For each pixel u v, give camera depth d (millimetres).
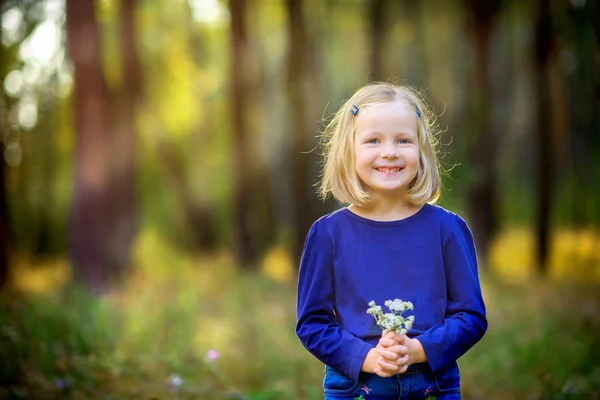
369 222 2496
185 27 14914
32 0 11000
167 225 17344
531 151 17688
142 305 7500
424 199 2514
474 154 14648
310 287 2504
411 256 2449
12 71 11328
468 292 2441
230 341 6551
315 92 14773
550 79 14172
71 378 4496
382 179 2463
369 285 2441
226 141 17734
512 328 7793
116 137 12703
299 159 14594
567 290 10508
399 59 15320
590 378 5418
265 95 16906
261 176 16375
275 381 5359
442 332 2355
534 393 5297
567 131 14523
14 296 5766
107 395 4375
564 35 13273
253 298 9703
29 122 13234
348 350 2357
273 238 16781
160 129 16375
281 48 16938
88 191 11539
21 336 4902
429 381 2412
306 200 14602
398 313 2393
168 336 6113
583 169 15203
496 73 16266
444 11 14945
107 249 11781
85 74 11414
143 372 4777
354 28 15773
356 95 2590
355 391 2426
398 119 2492
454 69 15156
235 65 15453
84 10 11289
